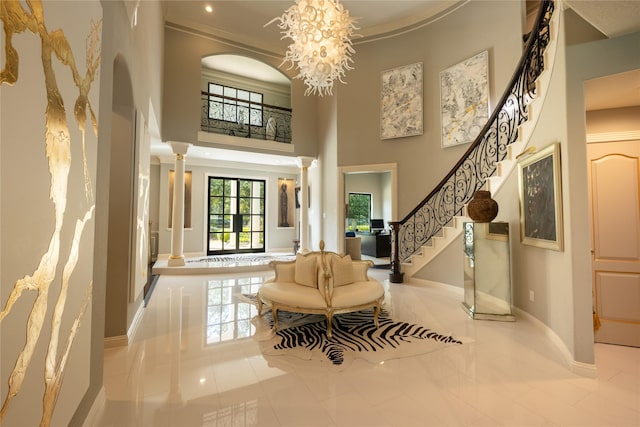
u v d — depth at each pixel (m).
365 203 12.09
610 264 2.95
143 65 3.64
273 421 1.80
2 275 0.86
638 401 2.00
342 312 3.23
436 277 5.36
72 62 1.34
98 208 1.89
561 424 1.77
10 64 0.89
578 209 2.43
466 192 5.74
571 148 2.46
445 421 1.80
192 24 7.09
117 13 2.26
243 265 6.94
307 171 8.48
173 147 6.81
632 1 1.89
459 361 2.57
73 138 1.35
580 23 2.44
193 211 8.65
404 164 6.88
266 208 9.76
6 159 0.87
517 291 3.76
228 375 2.34
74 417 1.54
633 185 2.91
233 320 3.64
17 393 0.94
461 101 6.02
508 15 5.48
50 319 1.15
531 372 2.38
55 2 1.18
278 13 6.80
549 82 2.85
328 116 8.05
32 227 1.02
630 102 2.85
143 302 4.13
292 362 2.56
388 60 7.12
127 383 2.22
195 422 1.79
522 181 3.49
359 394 2.08
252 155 8.09
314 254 3.71
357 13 6.66
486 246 3.71
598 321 2.95
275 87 9.88
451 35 6.30
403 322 3.57
